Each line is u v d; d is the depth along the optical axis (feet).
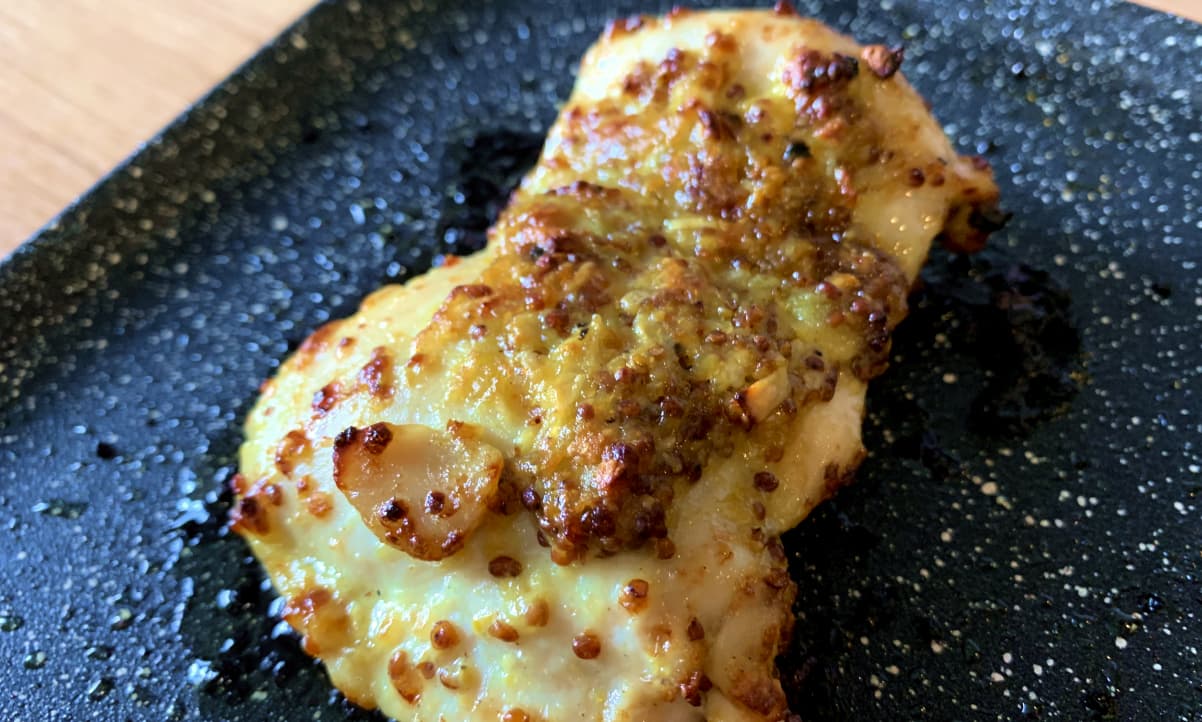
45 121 0.57
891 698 0.39
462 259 0.44
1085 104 0.55
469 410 0.36
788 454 0.38
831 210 0.42
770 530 0.37
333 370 0.40
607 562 0.34
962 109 0.56
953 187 0.44
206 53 0.60
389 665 0.36
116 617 0.42
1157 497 0.43
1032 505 0.43
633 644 0.33
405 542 0.34
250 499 0.38
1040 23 0.57
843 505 0.44
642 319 0.37
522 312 0.37
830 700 0.39
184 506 0.45
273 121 0.58
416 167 0.57
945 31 0.59
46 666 0.41
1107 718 0.38
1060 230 0.51
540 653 0.33
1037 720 0.38
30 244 0.50
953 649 0.40
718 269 0.40
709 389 0.36
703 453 0.36
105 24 0.62
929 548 0.42
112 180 0.53
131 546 0.44
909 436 0.45
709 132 0.41
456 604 0.35
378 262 0.54
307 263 0.54
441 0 0.63
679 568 0.34
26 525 0.45
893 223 0.42
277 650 0.41
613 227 0.40
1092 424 0.45
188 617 0.42
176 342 0.51
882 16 0.60
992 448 0.45
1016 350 0.47
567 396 0.35
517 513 0.35
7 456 0.47
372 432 0.34
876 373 0.41
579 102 0.47
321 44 0.60
